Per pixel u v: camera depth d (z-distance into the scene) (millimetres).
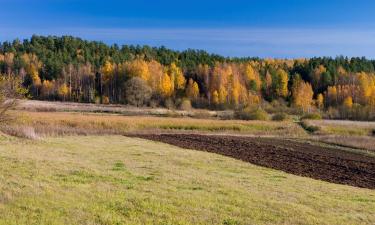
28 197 11508
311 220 11969
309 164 27672
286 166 26047
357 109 103125
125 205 11703
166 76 133375
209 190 15219
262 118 76438
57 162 19172
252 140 44688
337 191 17688
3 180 13508
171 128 58781
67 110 81688
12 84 34125
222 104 128875
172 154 27766
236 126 61344
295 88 140250
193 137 44969
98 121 55438
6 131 31094
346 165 28297
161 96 131125
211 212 11812
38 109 79438
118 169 19031
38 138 31516
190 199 13219
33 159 19203
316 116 84125
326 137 52969
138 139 40156
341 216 12922
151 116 74812
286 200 14578
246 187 16688
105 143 33688
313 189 17641
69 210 10641
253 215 11945
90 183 14664
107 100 135875
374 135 59844
